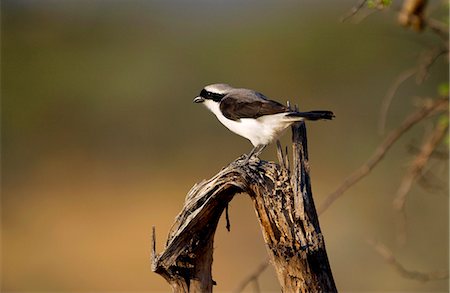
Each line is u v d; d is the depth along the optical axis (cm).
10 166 1906
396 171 1554
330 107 1884
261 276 1305
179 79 2050
